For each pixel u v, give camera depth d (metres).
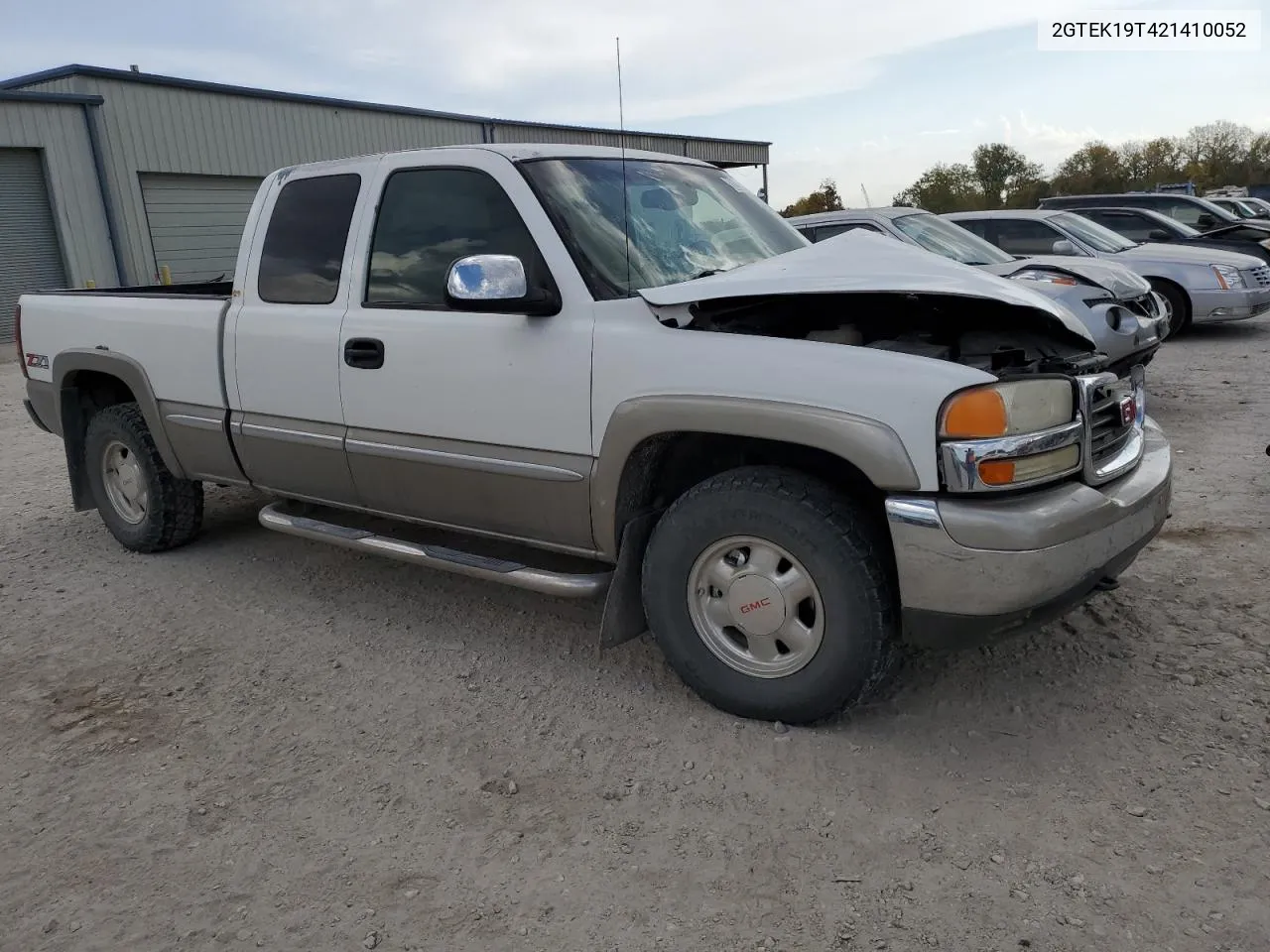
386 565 5.00
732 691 3.25
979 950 2.25
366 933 2.40
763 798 2.87
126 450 5.21
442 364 3.67
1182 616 3.91
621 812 2.84
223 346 4.45
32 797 3.03
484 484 3.64
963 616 2.81
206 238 21.05
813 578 3.00
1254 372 9.24
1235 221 15.04
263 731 3.39
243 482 4.63
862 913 2.39
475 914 2.45
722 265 3.74
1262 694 3.28
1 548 5.52
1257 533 4.79
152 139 19.56
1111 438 3.27
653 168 4.04
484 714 3.45
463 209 3.70
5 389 12.22
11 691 3.74
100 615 4.48
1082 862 2.52
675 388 3.11
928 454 2.76
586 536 3.46
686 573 3.26
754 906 2.43
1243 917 2.30
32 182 18.05
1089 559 2.89
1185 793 2.78
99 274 19.06
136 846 2.77
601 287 3.39
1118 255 11.06
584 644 3.99
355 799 2.96
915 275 3.14
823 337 3.41
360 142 23.61
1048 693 3.37
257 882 2.61
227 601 4.59
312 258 4.16
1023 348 3.39
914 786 2.89
